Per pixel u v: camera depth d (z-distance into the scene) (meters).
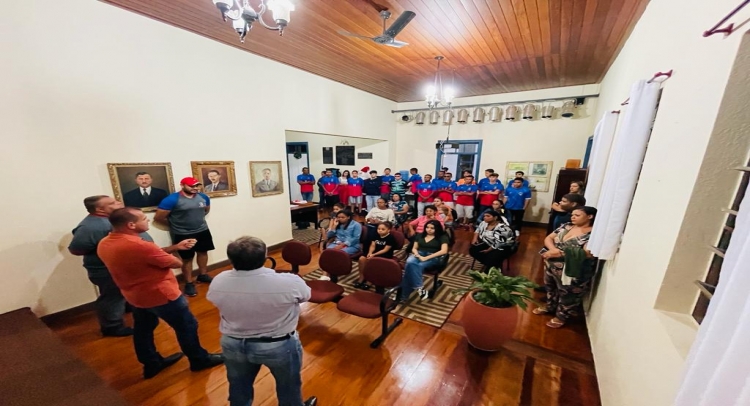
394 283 2.32
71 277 2.47
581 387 1.82
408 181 7.00
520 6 2.40
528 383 1.85
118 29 2.55
